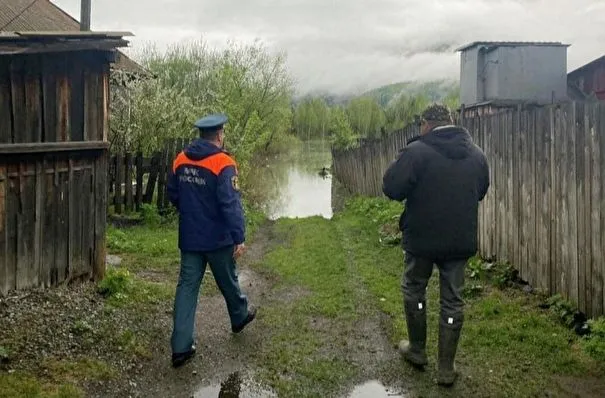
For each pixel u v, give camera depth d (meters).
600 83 16.88
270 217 14.37
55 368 3.98
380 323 5.37
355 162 19.19
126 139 13.30
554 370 4.20
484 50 16.64
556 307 5.23
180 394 3.93
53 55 5.19
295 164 35.56
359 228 10.83
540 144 5.75
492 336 4.82
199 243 4.54
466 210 4.07
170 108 14.66
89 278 5.82
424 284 4.31
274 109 36.12
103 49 5.11
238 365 4.43
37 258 5.20
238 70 28.97
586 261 4.91
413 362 4.38
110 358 4.31
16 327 4.44
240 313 5.03
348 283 6.72
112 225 10.06
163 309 5.55
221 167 4.54
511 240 6.51
